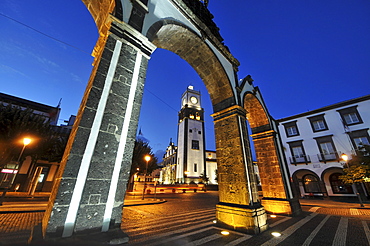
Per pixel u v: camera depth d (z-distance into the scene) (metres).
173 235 3.94
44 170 13.78
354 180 10.82
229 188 5.25
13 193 11.16
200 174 29.03
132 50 3.15
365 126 13.72
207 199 13.64
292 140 17.08
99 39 3.41
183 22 4.92
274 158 7.85
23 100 14.89
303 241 3.66
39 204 7.25
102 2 3.74
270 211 7.20
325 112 15.88
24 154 10.16
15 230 3.48
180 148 31.78
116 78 2.78
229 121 5.96
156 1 4.19
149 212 7.12
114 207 2.28
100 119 2.44
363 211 7.59
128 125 2.74
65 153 2.53
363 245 3.40
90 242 1.84
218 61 6.05
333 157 14.48
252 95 7.94
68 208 1.91
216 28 6.98
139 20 3.49
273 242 3.58
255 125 8.97
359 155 11.47
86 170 2.15
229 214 4.74
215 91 6.63
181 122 34.12
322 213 7.33
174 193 21.42
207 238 3.77
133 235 3.90
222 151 5.86
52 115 16.16
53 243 1.66
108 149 2.42
